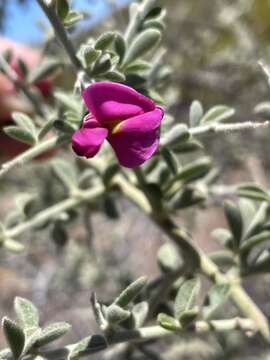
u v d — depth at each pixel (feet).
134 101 0.22
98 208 0.44
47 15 0.25
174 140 0.27
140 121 0.22
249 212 0.33
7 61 0.38
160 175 0.32
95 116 0.22
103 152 0.39
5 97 0.46
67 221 0.42
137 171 0.32
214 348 0.46
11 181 0.73
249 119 0.75
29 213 0.38
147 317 0.30
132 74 0.27
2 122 0.48
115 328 0.24
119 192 0.37
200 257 0.32
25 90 0.38
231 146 0.73
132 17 0.29
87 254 0.66
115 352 0.36
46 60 0.42
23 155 0.24
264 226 0.32
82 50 0.24
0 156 0.50
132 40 0.28
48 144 0.24
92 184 0.46
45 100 0.46
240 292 0.31
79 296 0.76
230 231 0.33
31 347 0.22
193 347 0.44
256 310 0.30
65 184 0.40
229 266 0.36
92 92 0.22
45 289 0.70
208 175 0.39
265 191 0.31
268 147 0.75
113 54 0.26
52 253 0.73
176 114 0.72
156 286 0.32
